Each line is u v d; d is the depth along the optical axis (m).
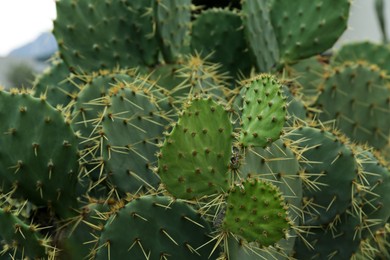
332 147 1.60
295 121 1.70
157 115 1.58
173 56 1.88
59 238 1.50
